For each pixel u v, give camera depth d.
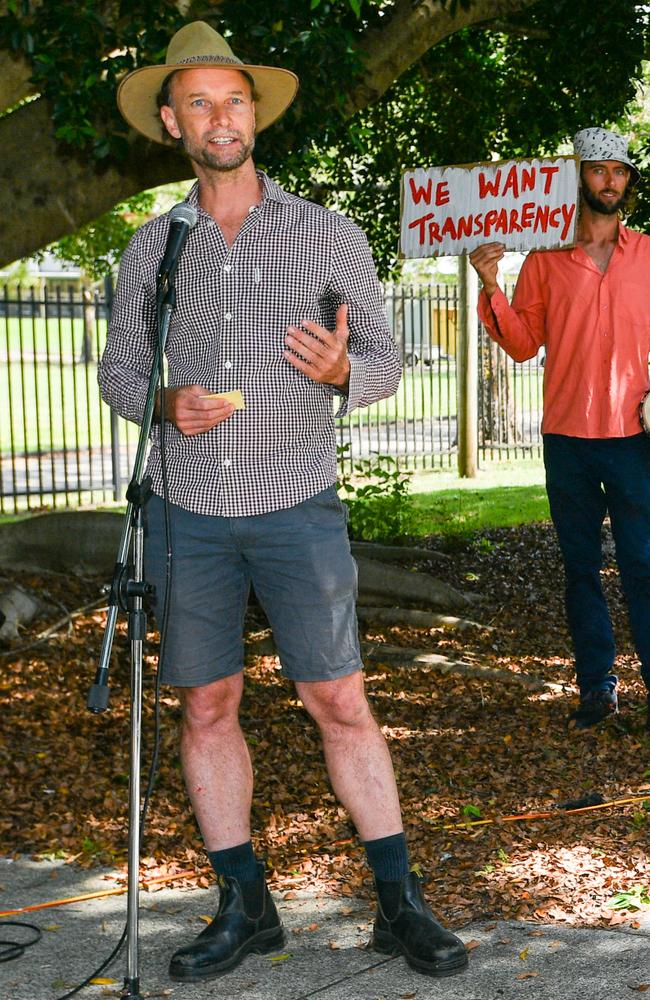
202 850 4.32
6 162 6.76
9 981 3.33
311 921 3.68
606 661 5.48
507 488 14.20
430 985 3.24
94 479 15.93
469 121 9.30
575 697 6.12
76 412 13.12
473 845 4.23
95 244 16.17
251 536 3.27
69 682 6.48
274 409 3.24
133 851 3.00
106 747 5.52
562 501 5.27
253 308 3.23
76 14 5.41
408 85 9.23
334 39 5.70
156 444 3.37
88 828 4.54
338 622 3.30
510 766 5.12
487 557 9.91
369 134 8.84
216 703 3.42
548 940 3.48
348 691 3.34
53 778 5.09
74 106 5.59
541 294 5.22
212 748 3.44
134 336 3.44
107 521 8.27
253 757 5.37
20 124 6.83
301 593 3.28
